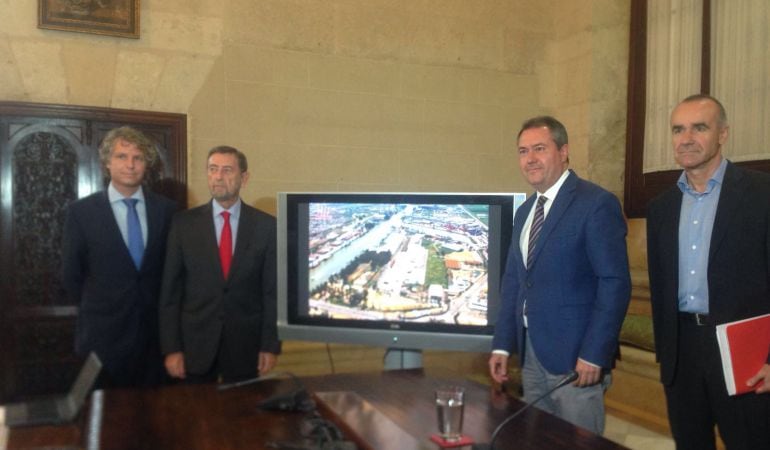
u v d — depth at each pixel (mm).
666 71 4453
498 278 2488
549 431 1620
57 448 1459
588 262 2186
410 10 4465
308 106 4207
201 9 3934
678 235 2279
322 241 2658
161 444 1503
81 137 3652
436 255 2564
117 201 2764
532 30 4820
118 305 2691
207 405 1832
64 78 3639
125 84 3766
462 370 4496
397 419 1714
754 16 3945
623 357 3900
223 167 2734
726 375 1985
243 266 2781
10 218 3535
